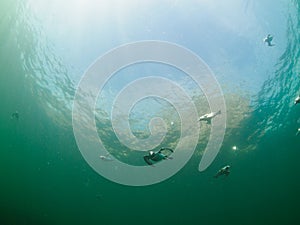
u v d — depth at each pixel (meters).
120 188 24.17
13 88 17.53
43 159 23.83
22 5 11.88
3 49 14.71
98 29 11.80
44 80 15.30
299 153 19.61
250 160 19.67
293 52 12.05
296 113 15.79
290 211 28.50
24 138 22.08
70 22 11.86
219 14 10.88
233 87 12.98
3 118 20.94
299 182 24.03
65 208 32.59
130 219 33.47
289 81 13.56
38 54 13.67
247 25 11.05
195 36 11.34
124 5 11.00
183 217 31.14
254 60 12.12
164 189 23.81
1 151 26.09
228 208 29.00
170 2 10.75
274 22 10.96
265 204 27.91
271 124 16.20
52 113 17.91
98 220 34.84
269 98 14.19
